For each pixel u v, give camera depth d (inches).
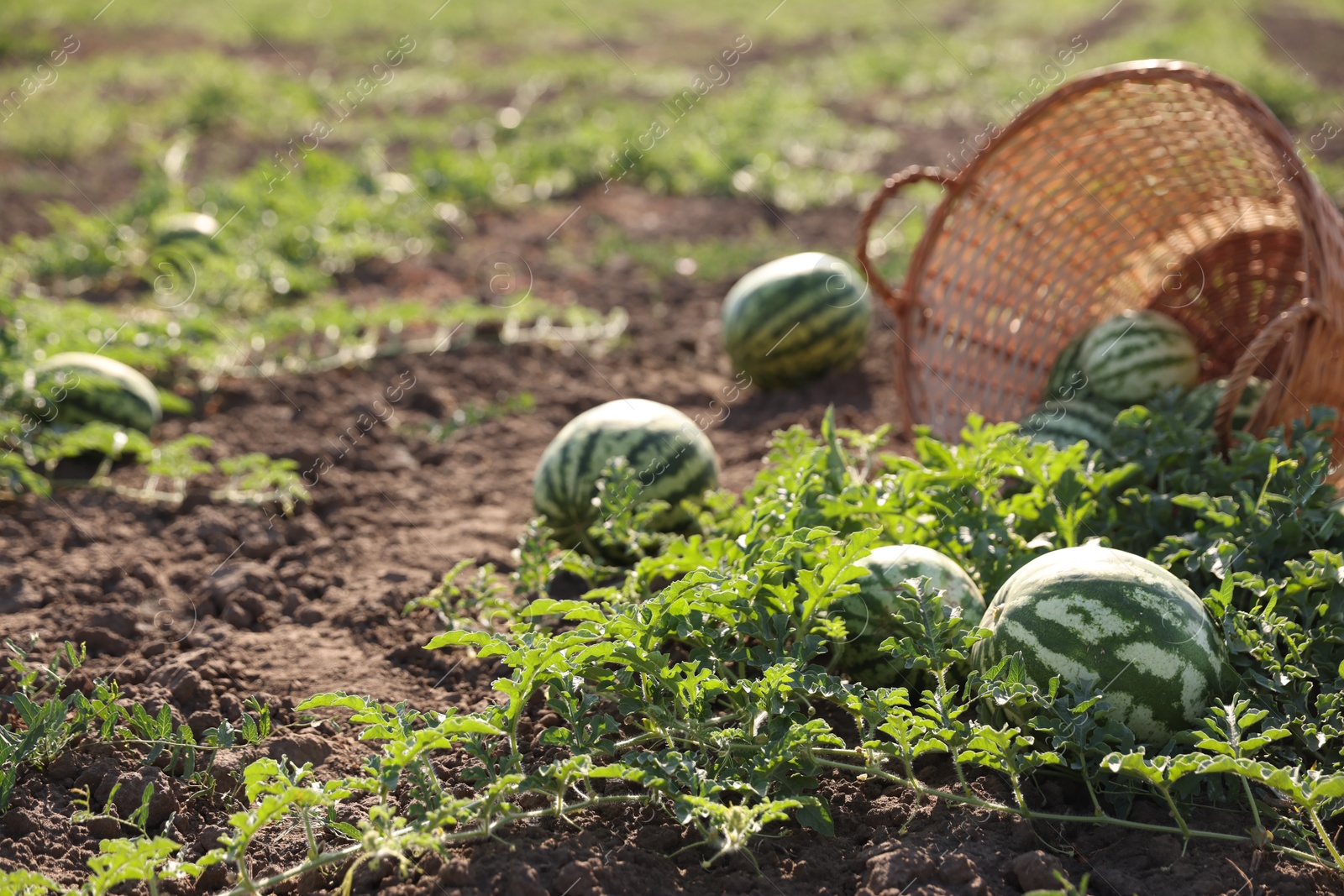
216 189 220.8
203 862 139.3
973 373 175.5
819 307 189.0
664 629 145.5
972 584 150.9
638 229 227.0
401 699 154.3
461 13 499.8
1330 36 348.5
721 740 143.6
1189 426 161.6
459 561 167.0
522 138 282.5
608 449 164.4
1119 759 140.6
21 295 202.5
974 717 149.1
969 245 175.2
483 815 141.6
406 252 219.5
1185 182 173.2
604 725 143.6
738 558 148.9
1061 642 144.6
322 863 140.0
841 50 412.5
